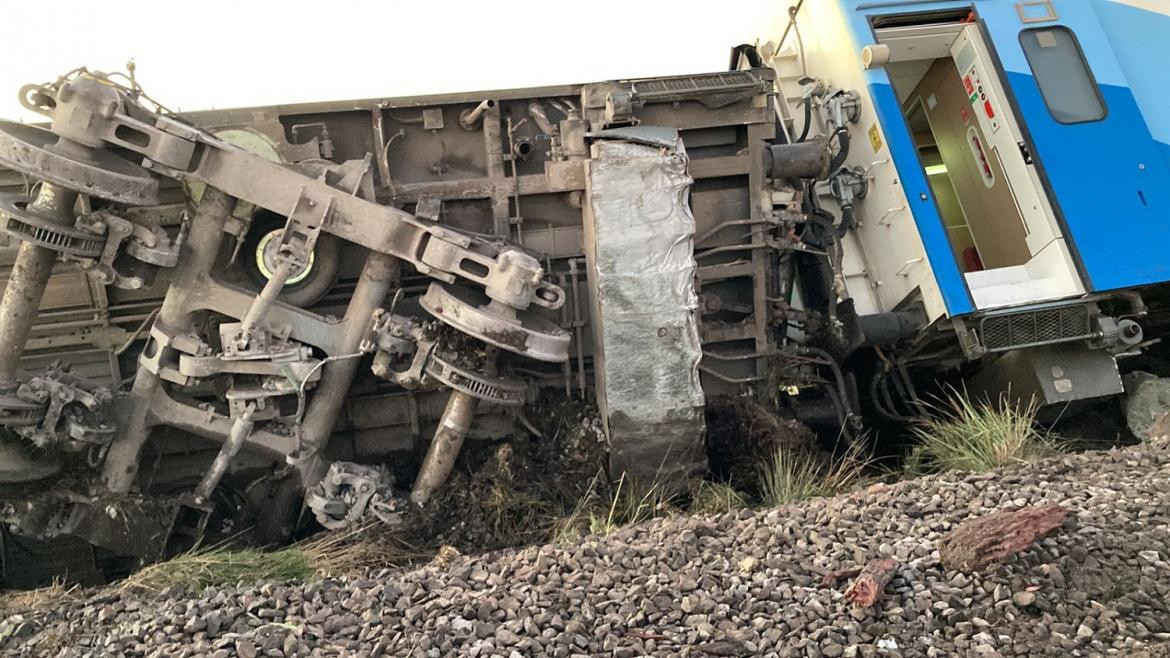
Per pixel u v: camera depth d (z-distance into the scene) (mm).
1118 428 7766
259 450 6516
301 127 7035
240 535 6762
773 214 7434
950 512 4820
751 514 5172
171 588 4930
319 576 5316
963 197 8508
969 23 8039
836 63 8273
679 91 7105
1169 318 8234
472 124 7195
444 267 6184
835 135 7781
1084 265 7219
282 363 6215
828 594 3994
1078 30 7953
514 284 6062
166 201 6922
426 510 6457
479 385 6289
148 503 6449
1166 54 8094
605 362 6297
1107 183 7500
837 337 7547
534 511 6531
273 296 6188
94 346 7082
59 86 5754
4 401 5859
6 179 6805
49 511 6348
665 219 6277
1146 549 4105
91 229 5957
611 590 4230
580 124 7035
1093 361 7402
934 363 8102
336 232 6207
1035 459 6090
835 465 7152
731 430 7230
